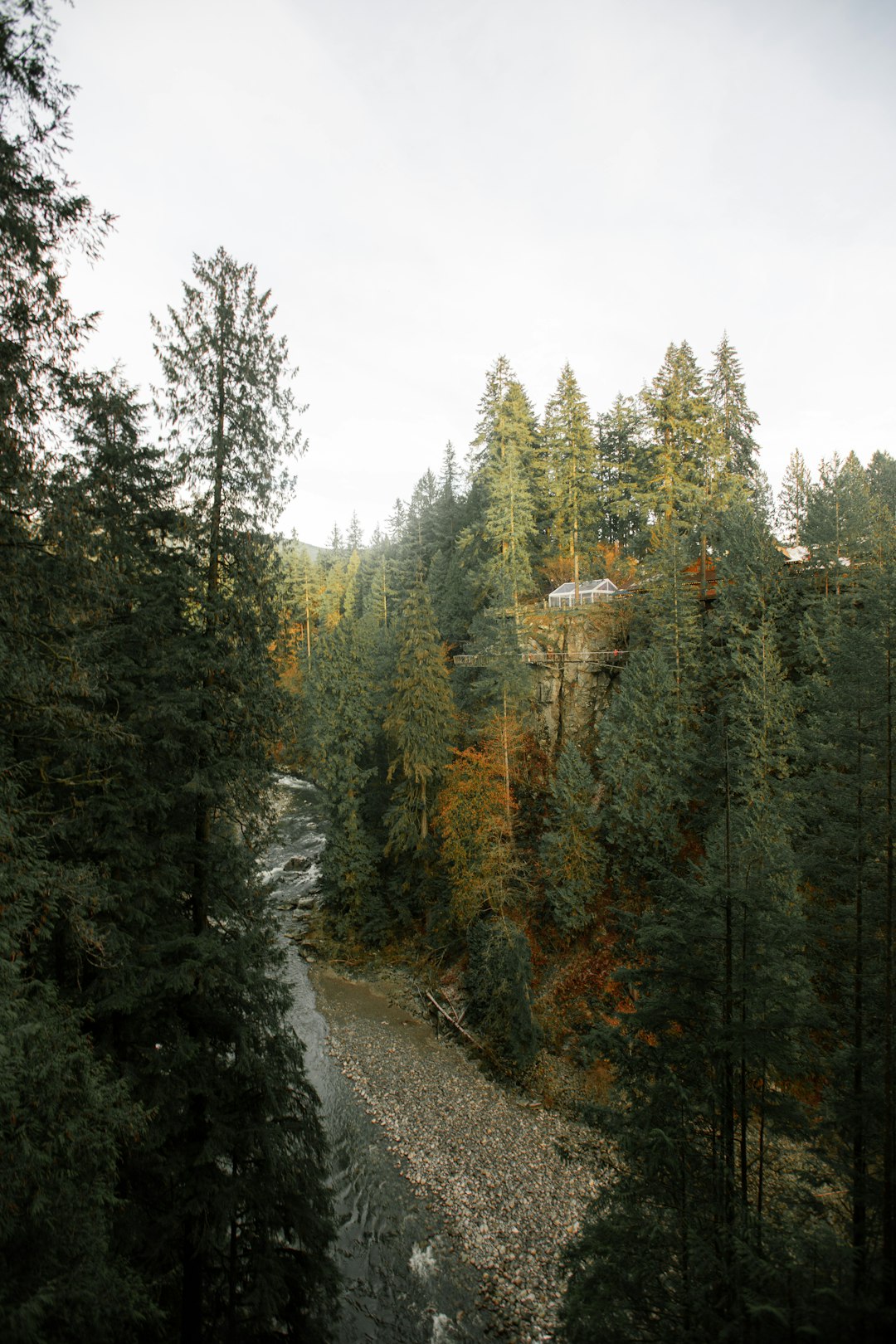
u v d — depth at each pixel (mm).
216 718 11984
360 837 35156
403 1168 20703
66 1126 7699
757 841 16828
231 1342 11531
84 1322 7148
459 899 28156
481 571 41250
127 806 11000
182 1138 11508
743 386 45688
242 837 13289
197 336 12133
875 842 13461
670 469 38125
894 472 43281
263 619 12805
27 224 7523
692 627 29312
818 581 29156
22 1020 8094
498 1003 25672
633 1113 11242
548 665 37500
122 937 10617
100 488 10789
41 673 8344
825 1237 8922
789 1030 12922
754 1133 16922
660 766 26828
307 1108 12609
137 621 11469
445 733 31391
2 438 7785
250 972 11570
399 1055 26266
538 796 32500
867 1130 10414
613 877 27938
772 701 24484
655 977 12180
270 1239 11711
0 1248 6914
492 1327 15953
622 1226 10047
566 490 41156
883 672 13258
